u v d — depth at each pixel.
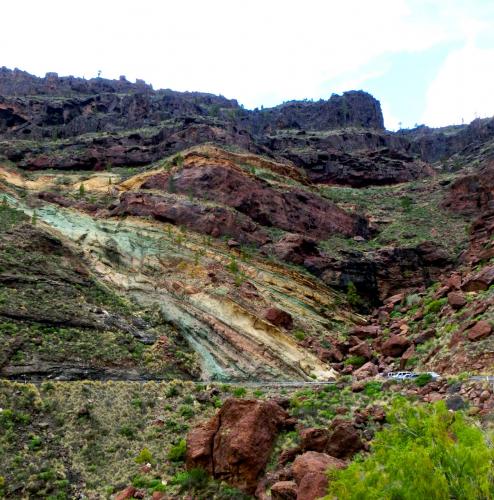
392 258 78.44
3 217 65.94
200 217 74.25
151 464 30.34
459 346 41.59
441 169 142.75
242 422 28.02
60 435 32.66
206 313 55.59
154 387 39.78
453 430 16.11
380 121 188.00
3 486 27.52
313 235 84.94
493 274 52.03
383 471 15.39
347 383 37.81
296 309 62.03
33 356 41.19
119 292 58.59
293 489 22.89
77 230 68.75
